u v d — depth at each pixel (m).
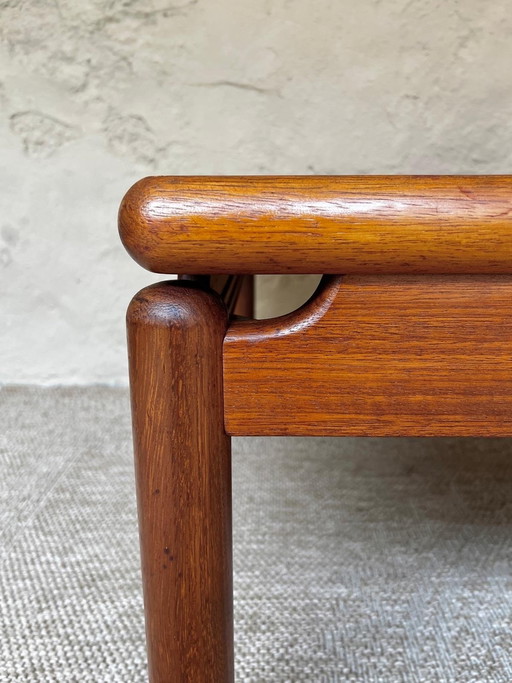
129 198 0.36
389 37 1.14
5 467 0.98
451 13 1.12
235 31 1.14
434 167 1.20
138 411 0.40
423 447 1.05
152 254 0.36
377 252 0.35
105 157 1.21
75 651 0.60
